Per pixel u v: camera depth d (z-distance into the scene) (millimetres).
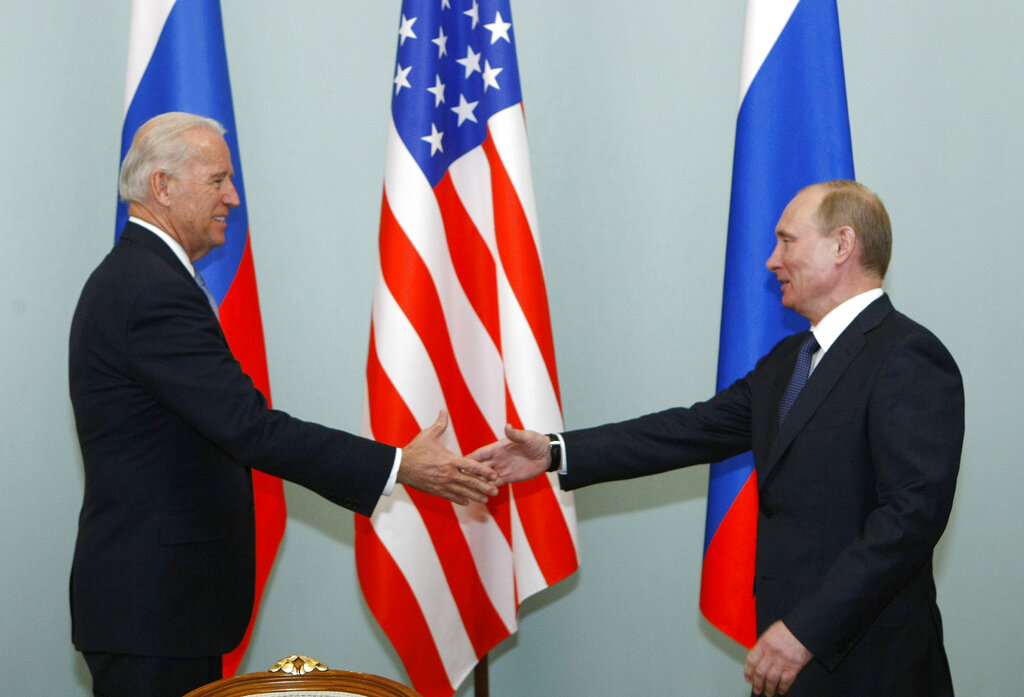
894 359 1637
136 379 1779
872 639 1645
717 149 2666
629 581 2797
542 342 2311
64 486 2686
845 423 1677
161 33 2309
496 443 2172
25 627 2686
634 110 2689
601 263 2730
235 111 2691
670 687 2807
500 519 2432
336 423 2771
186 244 1944
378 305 2303
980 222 2627
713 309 2701
